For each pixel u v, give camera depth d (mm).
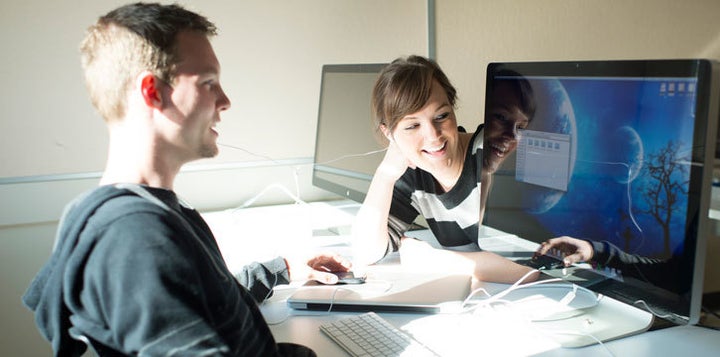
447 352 1070
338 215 2049
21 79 1821
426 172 1665
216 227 1889
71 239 850
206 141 1061
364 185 1929
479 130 1608
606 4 2695
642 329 1124
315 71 2193
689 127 946
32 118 1850
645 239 1036
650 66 994
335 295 1320
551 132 1195
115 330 814
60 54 1852
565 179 1176
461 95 2490
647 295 1046
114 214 839
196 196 2096
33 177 1875
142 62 958
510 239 1335
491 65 1330
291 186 2232
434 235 1744
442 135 1573
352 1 2207
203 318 833
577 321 1171
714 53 2939
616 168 1073
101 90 977
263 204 2203
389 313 1262
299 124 2203
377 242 1601
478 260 1432
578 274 1176
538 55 2604
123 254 811
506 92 1295
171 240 836
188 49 999
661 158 994
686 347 1059
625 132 1049
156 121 984
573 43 2672
